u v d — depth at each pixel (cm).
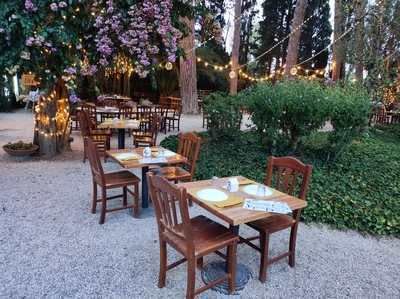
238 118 602
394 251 288
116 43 425
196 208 359
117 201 364
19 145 536
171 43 439
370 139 720
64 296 205
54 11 372
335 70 1019
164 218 205
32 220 307
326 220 334
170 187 188
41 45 381
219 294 214
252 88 594
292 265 252
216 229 222
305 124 487
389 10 780
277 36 2197
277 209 206
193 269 192
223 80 1670
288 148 521
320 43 2039
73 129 794
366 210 344
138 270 236
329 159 508
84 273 229
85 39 422
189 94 1223
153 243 276
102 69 467
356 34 838
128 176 329
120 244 271
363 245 295
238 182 250
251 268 247
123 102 947
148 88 1555
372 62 804
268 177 269
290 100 477
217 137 614
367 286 233
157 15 412
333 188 395
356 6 840
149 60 438
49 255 250
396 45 807
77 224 303
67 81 452
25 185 401
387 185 423
